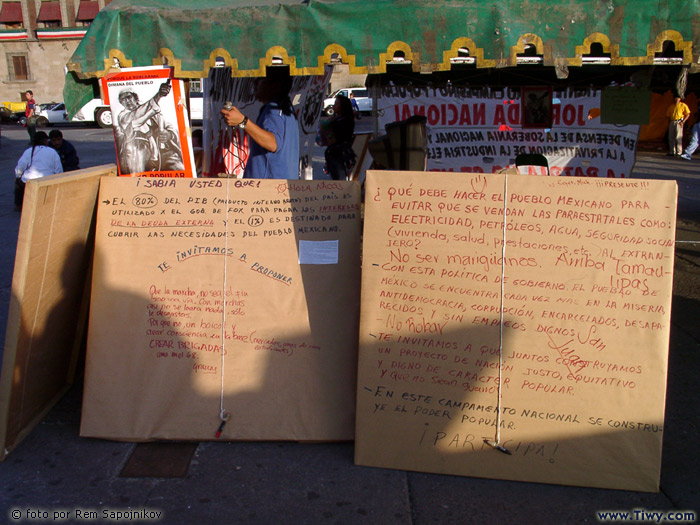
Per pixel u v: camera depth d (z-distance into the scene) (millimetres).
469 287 3027
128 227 3389
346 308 3311
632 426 2965
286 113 4148
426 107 6945
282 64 3807
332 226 3340
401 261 3062
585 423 2988
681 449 3340
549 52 3406
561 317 2990
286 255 3338
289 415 3297
